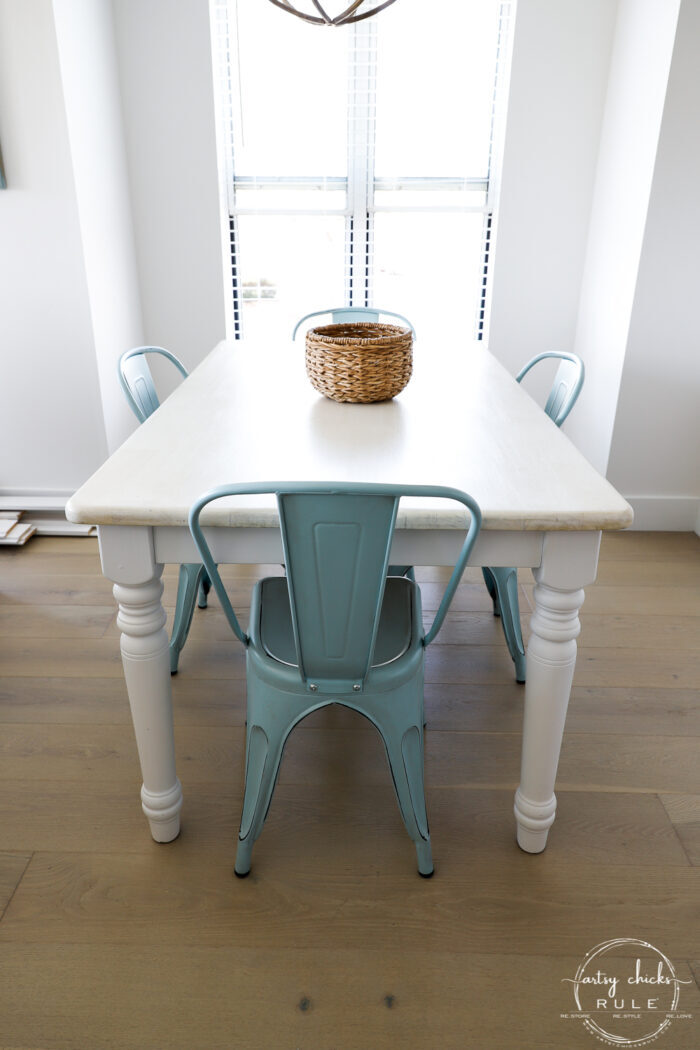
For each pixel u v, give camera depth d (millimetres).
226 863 1478
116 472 1358
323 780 1698
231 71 3025
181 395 1884
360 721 1905
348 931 1340
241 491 1100
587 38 2871
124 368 1981
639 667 2107
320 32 2969
